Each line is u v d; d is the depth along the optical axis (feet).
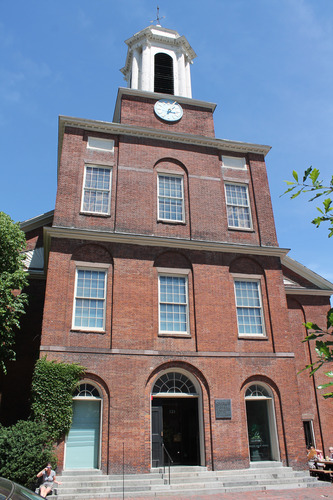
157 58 93.35
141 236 65.72
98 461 53.88
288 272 86.02
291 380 64.18
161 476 53.06
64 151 70.18
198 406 60.23
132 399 56.80
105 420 55.21
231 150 79.46
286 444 60.29
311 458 64.03
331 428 75.05
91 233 63.87
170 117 80.28
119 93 81.05
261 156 80.59
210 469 56.18
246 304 68.13
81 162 70.54
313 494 48.98
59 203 66.13
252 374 62.80
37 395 53.98
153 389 59.62
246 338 65.10
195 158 76.33
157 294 64.44
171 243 67.15
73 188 67.92
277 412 61.98
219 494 49.39
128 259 64.69
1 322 58.44
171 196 72.69
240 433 58.95
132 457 53.93
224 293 66.90
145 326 61.21
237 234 72.84
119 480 51.49
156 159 74.08
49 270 60.95
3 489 17.79
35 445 48.14
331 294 85.61
